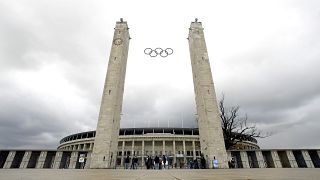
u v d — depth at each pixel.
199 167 38.25
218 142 36.59
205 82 42.31
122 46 47.25
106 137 37.16
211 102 40.16
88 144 72.75
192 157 65.75
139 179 3.16
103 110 39.75
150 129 75.62
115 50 46.69
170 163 64.12
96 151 35.97
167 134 71.38
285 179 2.67
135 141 69.44
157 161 33.12
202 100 41.06
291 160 36.94
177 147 68.75
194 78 47.97
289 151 37.91
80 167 36.16
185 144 69.25
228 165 34.81
